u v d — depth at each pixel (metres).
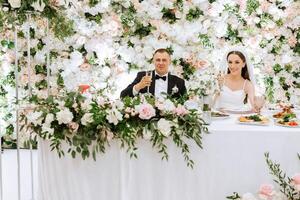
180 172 2.62
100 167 2.62
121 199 2.63
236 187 2.61
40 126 2.57
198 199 2.63
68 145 2.62
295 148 2.55
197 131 2.54
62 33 3.51
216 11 4.89
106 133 2.55
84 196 2.63
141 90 3.94
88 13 4.88
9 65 4.95
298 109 3.61
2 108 5.04
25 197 3.53
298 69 5.02
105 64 4.98
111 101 2.69
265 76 5.04
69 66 4.95
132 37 4.93
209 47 4.95
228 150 2.59
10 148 5.10
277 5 4.93
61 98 2.69
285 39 4.98
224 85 3.87
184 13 4.89
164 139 2.59
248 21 4.94
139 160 2.61
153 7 4.86
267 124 2.71
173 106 2.58
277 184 2.59
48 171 2.67
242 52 3.83
